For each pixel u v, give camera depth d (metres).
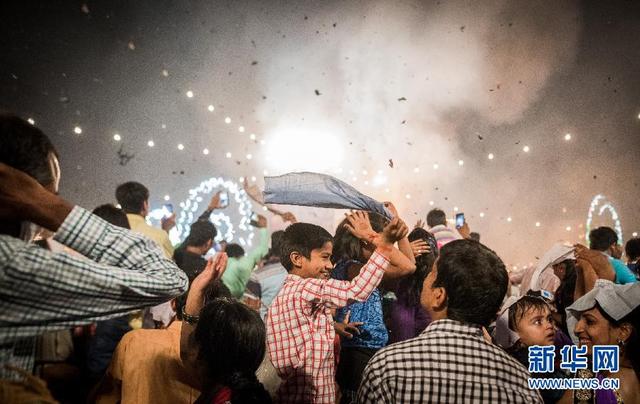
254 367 2.24
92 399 2.74
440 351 2.20
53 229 1.66
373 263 2.91
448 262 2.29
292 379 2.94
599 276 3.79
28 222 1.73
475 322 2.25
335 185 2.86
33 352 1.69
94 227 1.69
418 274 3.88
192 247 5.12
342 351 3.63
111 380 2.72
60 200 1.66
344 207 2.90
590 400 2.78
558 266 4.65
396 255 3.54
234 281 5.50
